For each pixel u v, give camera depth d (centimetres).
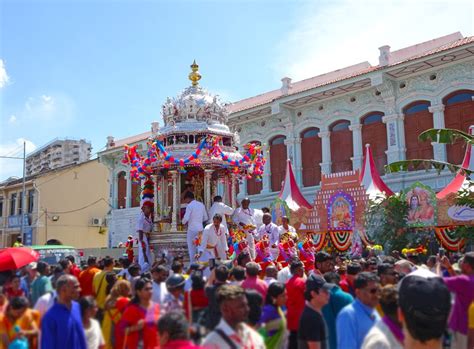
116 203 3869
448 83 2217
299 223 2009
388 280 701
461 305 625
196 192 1542
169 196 1582
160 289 716
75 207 4266
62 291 536
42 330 520
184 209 1478
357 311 490
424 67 2256
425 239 1733
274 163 2917
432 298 291
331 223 1903
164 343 377
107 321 680
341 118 2606
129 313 585
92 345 577
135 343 573
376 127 2492
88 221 4322
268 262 1179
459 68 2188
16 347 570
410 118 2367
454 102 2227
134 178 1567
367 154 2030
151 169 1462
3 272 996
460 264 733
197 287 705
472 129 1747
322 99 2659
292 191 2194
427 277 308
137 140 3688
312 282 554
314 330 535
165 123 1582
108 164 3925
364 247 1805
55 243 4094
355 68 2986
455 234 1617
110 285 863
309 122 2742
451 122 2225
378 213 1766
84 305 574
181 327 378
